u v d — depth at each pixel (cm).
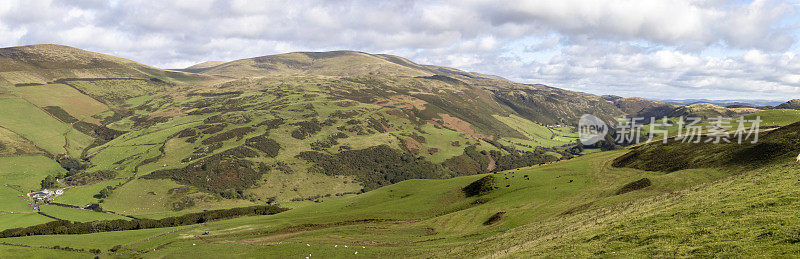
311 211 12206
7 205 15100
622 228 3525
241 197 17750
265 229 8869
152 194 16825
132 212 14975
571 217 5559
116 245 8544
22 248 8481
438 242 6088
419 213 9712
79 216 13962
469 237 6153
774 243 2222
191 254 7075
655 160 10069
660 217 3544
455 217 7988
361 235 7312
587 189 8362
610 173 10019
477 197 10156
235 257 6519
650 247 2781
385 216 9512
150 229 10306
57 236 9562
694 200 3925
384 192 13562
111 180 18762
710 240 2592
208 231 9181
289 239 7519
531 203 7906
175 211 15412
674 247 2633
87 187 17538
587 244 3309
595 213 5191
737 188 3912
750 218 2758
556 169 11738
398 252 5697
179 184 17988
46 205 15275
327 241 6944
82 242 8944
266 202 17812
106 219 13662
